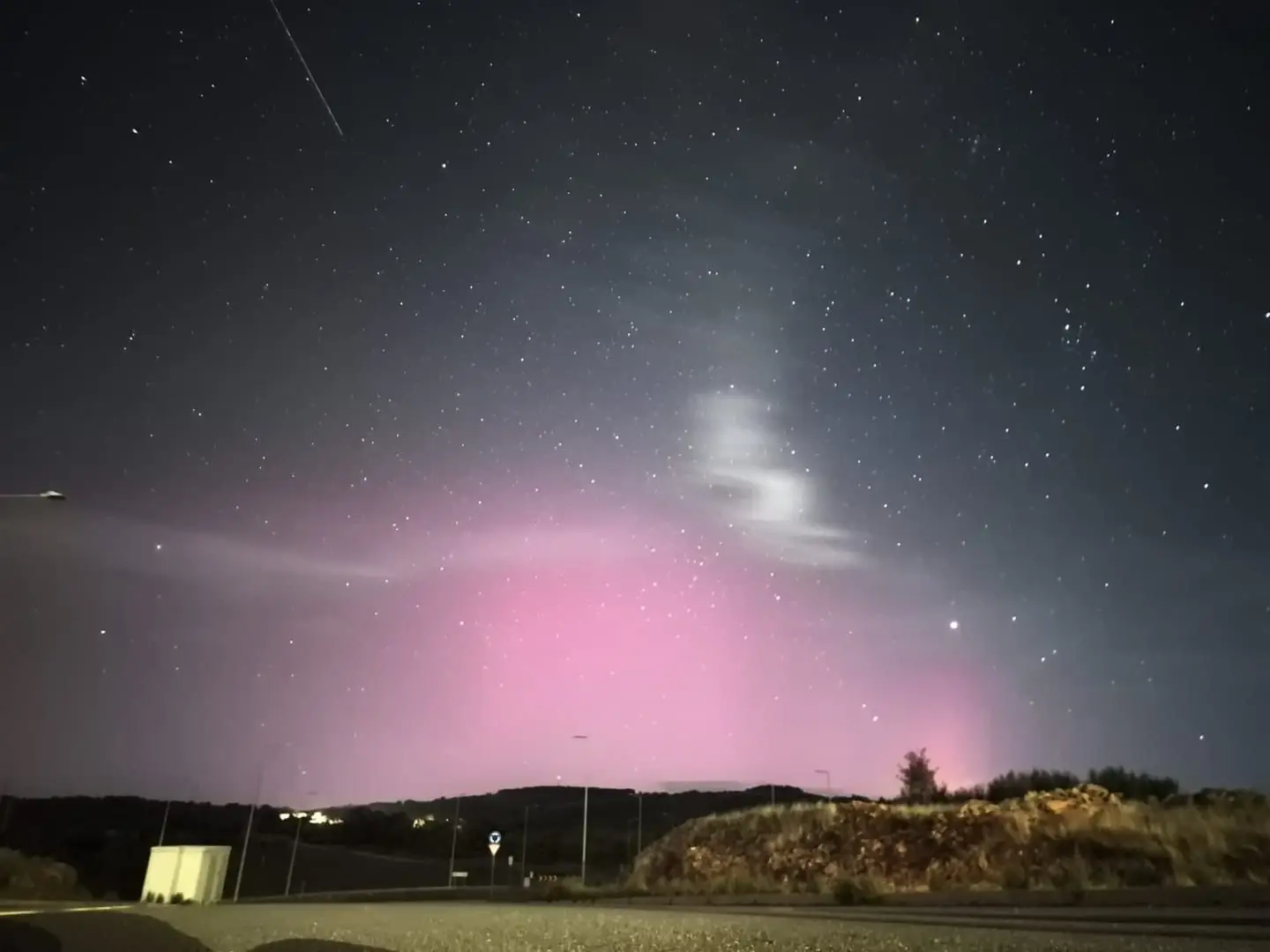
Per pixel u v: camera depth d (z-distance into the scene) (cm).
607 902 3184
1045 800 4044
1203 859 2794
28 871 4456
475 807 15638
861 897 2641
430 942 1361
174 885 3450
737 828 5194
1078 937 1307
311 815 12631
